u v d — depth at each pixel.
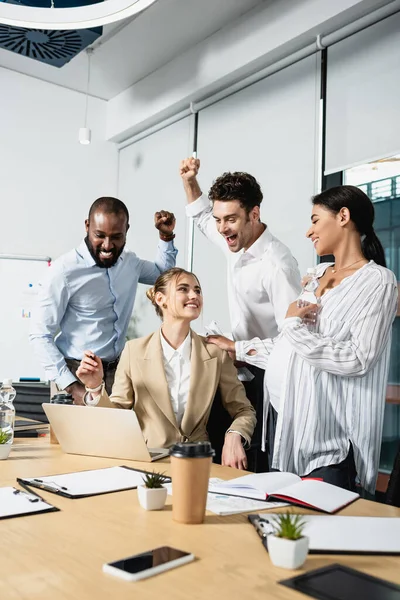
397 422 3.05
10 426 1.62
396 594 0.69
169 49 4.25
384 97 3.10
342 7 3.18
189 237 4.36
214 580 0.74
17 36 3.58
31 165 4.62
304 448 1.77
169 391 1.84
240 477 1.28
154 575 0.75
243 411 1.89
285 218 3.63
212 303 4.11
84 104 4.95
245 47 3.78
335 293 1.81
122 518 1.01
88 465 1.45
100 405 1.72
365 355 1.68
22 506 1.06
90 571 0.77
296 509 1.09
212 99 4.16
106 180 5.07
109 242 2.84
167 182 4.61
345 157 3.29
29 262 4.52
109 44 4.18
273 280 2.32
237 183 2.30
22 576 0.74
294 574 0.76
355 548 0.86
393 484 1.31
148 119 4.67
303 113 3.55
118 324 3.11
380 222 3.13
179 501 0.99
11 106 4.54
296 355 1.83
